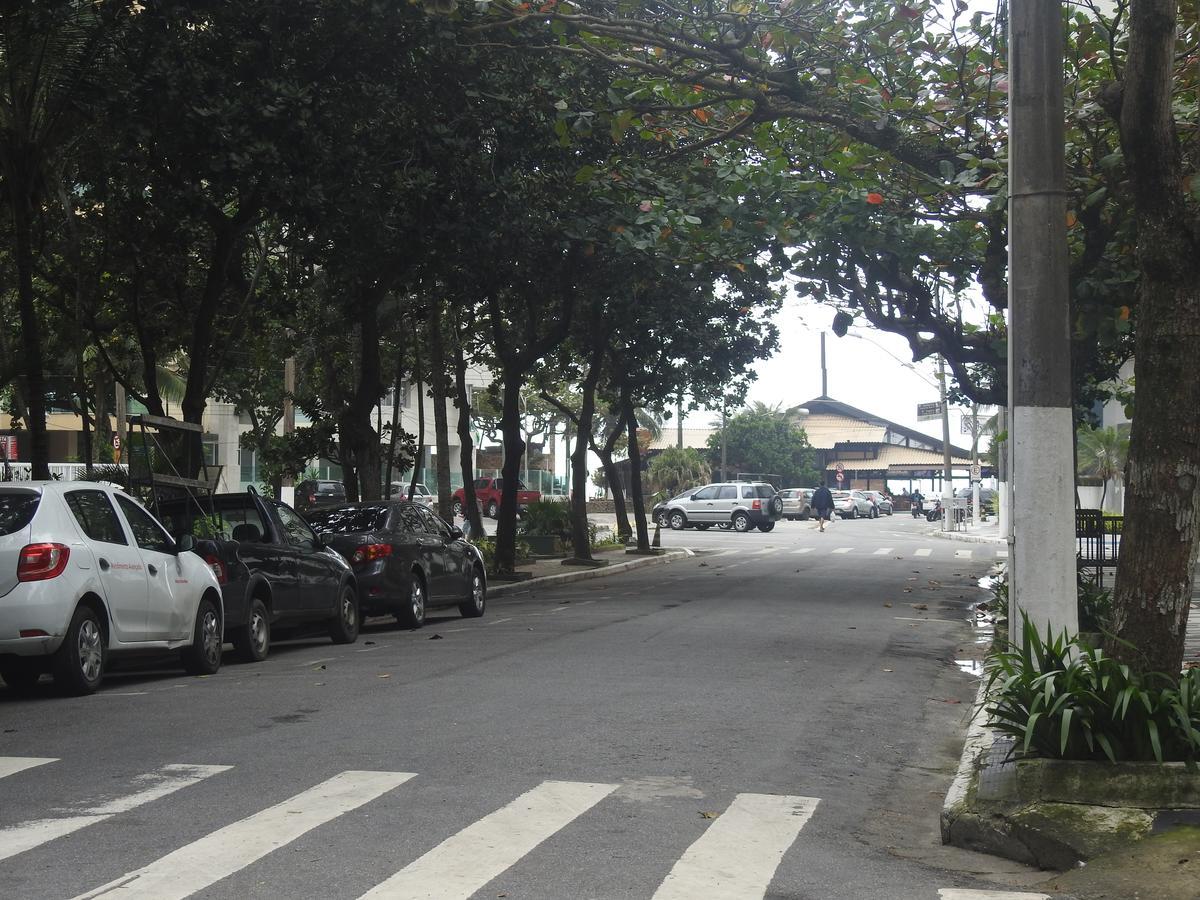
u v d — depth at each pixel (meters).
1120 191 9.98
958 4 13.55
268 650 15.22
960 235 15.06
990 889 5.90
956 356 19.78
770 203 14.88
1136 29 7.34
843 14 13.77
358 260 20.16
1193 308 7.38
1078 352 16.95
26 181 16.27
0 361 18.92
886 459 101.69
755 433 96.56
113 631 11.55
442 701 10.69
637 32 13.99
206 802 7.17
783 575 29.06
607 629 16.86
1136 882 5.82
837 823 7.08
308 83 17.78
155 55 16.61
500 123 18.75
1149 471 7.45
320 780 7.72
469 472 34.31
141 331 21.91
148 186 20.55
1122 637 7.49
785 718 10.16
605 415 72.88
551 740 8.98
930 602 22.25
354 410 23.72
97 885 5.59
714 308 30.16
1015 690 7.15
